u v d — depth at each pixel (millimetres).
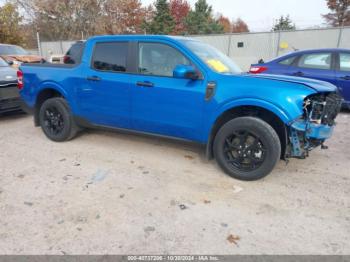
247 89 3244
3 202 2980
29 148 4594
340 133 5434
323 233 2535
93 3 28391
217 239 2449
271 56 17219
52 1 27703
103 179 3514
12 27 21891
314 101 3205
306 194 3186
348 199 3092
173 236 2480
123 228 2574
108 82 4090
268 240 2441
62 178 3533
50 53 21906
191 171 3764
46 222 2650
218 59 3912
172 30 35844
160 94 3703
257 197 3121
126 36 4008
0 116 6875
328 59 6566
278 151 3244
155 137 4055
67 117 4652
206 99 3436
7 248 2316
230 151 3549
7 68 6711
